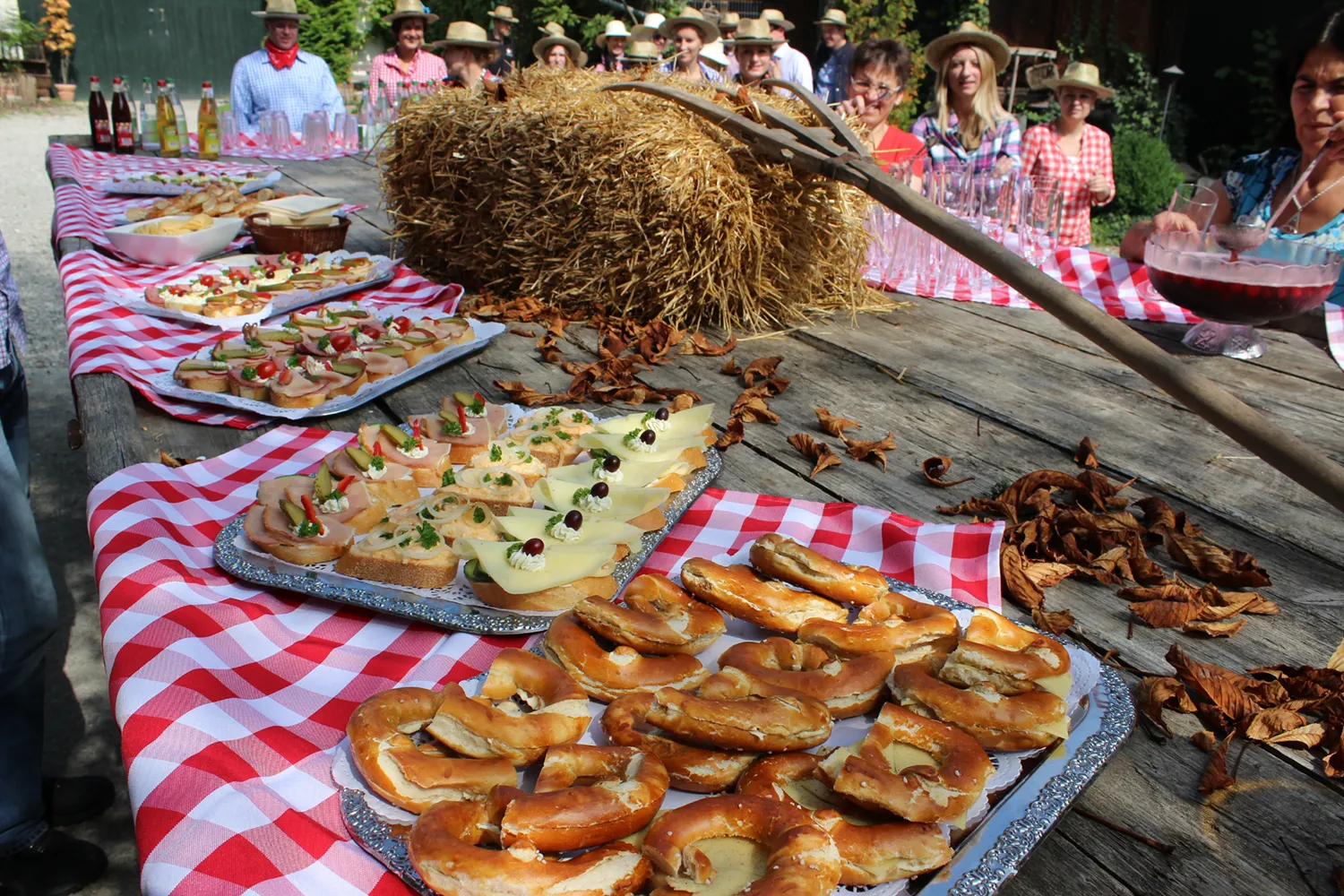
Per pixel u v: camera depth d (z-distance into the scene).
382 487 1.54
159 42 17.17
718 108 2.55
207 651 1.17
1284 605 1.43
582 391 2.24
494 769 0.93
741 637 1.20
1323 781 1.06
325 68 7.03
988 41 4.89
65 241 3.20
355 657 1.24
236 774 0.97
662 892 0.80
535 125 2.72
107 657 1.17
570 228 2.75
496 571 1.25
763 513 1.62
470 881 0.80
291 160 5.63
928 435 2.05
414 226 3.33
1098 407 2.23
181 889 0.85
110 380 2.06
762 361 2.39
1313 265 2.34
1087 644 1.32
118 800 2.86
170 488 1.58
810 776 0.95
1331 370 2.52
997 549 1.45
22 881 2.34
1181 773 1.07
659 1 13.38
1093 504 1.72
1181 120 12.39
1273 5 11.97
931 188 3.35
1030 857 0.94
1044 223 3.32
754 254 2.69
